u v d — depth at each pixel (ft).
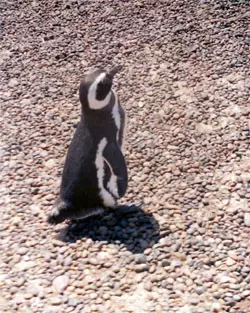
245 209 14.16
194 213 14.08
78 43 18.20
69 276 13.16
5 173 14.99
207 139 15.57
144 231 13.73
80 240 13.64
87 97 13.16
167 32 18.33
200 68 17.34
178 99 16.56
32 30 18.71
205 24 18.48
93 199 13.67
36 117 16.25
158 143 15.49
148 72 17.30
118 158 13.51
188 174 14.83
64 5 19.43
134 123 15.99
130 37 18.28
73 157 13.58
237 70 17.22
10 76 17.38
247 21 18.48
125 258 13.35
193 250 13.48
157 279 13.07
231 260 13.33
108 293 12.92
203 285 13.01
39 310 12.73
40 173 14.97
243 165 14.99
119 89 16.89
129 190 14.48
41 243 13.66
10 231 13.89
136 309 12.71
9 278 13.17
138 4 19.27
